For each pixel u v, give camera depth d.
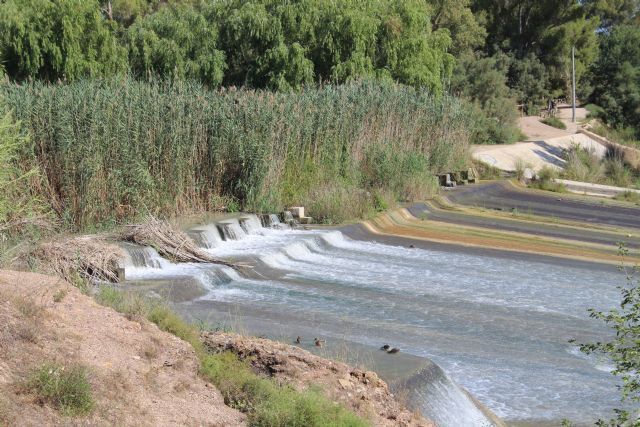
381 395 9.47
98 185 17.48
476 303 15.87
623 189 38.22
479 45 67.12
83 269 13.73
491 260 20.23
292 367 9.37
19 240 13.79
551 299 16.67
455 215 26.25
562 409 10.83
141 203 18.14
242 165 21.30
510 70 65.56
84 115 17.61
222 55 33.12
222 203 20.98
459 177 32.28
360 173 25.44
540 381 11.76
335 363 9.70
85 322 8.70
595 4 80.19
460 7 60.56
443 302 15.70
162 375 8.31
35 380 7.15
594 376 12.16
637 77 60.09
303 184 23.16
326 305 14.63
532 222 26.86
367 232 21.86
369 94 27.34
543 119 57.56
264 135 21.70
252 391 8.55
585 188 37.28
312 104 24.19
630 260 21.78
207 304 13.86
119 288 13.28
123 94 19.27
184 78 32.12
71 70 30.14
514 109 49.62
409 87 31.66
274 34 33.12
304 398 8.34
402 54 34.94
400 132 28.84
